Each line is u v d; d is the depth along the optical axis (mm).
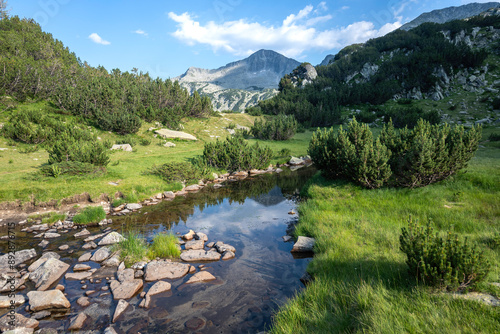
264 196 18594
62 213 14164
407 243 5641
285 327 4715
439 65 78000
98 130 36406
